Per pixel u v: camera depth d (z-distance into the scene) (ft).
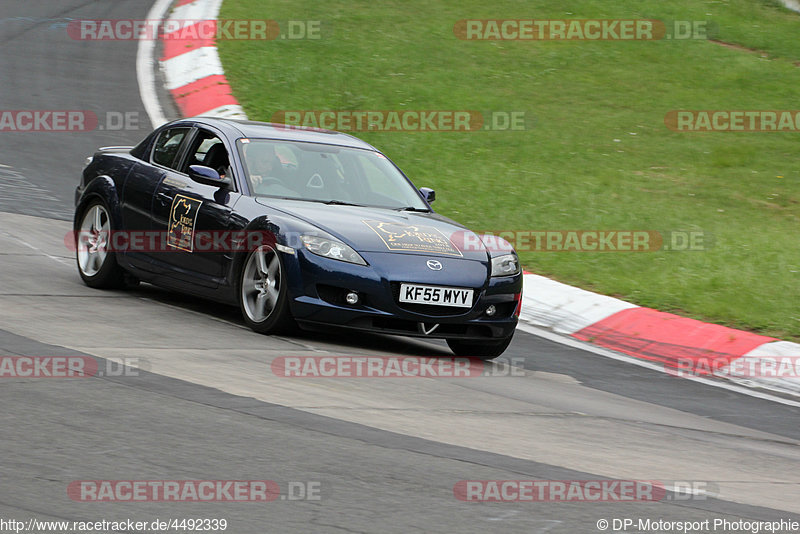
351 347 88.12
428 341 99.91
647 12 314.76
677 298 122.42
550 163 196.34
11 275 100.58
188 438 56.95
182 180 96.63
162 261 96.32
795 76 274.36
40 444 53.42
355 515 48.06
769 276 136.26
